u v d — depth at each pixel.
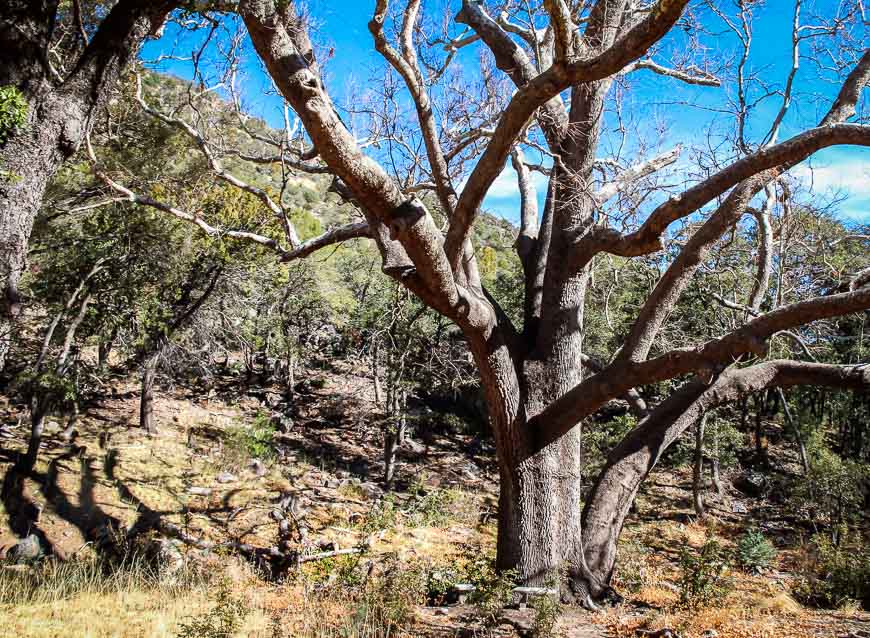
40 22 6.86
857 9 8.95
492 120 9.32
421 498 19.22
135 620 6.80
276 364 31.42
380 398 30.97
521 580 8.16
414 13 7.57
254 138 9.35
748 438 29.83
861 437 25.94
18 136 6.70
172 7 7.67
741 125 9.62
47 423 21.17
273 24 4.66
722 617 7.39
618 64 4.77
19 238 6.75
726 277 15.60
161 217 17.25
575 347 8.98
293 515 15.58
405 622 6.91
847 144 5.83
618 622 7.29
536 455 8.41
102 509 15.63
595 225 8.55
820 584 12.29
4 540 13.77
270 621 6.84
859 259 12.77
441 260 6.36
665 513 22.38
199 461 20.14
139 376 26.16
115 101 11.66
